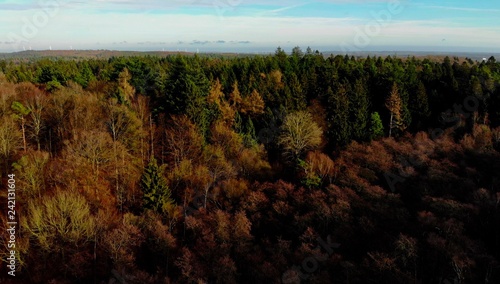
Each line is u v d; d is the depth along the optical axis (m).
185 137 64.00
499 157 61.16
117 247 45.66
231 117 75.25
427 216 49.47
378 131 73.06
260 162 65.31
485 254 42.59
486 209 50.81
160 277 45.00
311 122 69.88
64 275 44.12
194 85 69.94
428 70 91.25
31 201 47.78
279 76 92.38
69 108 66.69
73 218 45.91
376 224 50.91
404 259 43.25
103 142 56.59
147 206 54.34
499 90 76.06
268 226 53.88
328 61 104.31
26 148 60.03
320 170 61.41
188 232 52.34
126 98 70.88
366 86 83.56
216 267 43.75
